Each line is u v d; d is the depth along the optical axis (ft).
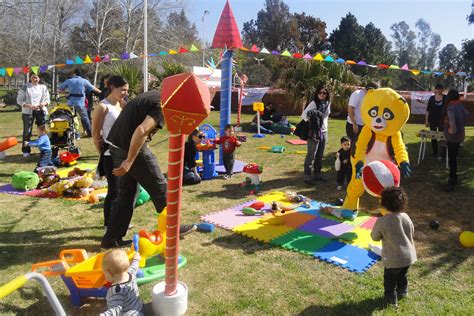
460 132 23.17
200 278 13.51
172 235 10.64
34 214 19.31
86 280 11.57
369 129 18.48
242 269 14.16
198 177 25.17
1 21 97.14
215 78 76.48
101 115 15.94
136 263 11.48
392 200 11.94
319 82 58.80
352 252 15.46
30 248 15.57
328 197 22.70
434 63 244.42
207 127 29.27
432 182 25.48
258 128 44.88
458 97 23.36
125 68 60.03
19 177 22.97
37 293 12.46
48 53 108.06
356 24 169.07
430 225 18.17
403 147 18.06
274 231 17.37
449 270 14.29
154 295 10.98
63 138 31.65
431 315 11.55
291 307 11.91
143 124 12.76
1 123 52.13
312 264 14.58
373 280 13.44
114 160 14.88
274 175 27.50
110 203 16.98
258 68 118.73
